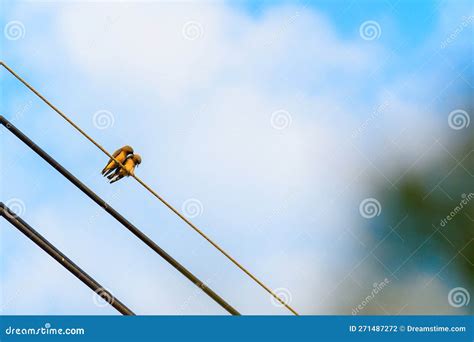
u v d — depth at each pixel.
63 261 20.84
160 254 23.23
